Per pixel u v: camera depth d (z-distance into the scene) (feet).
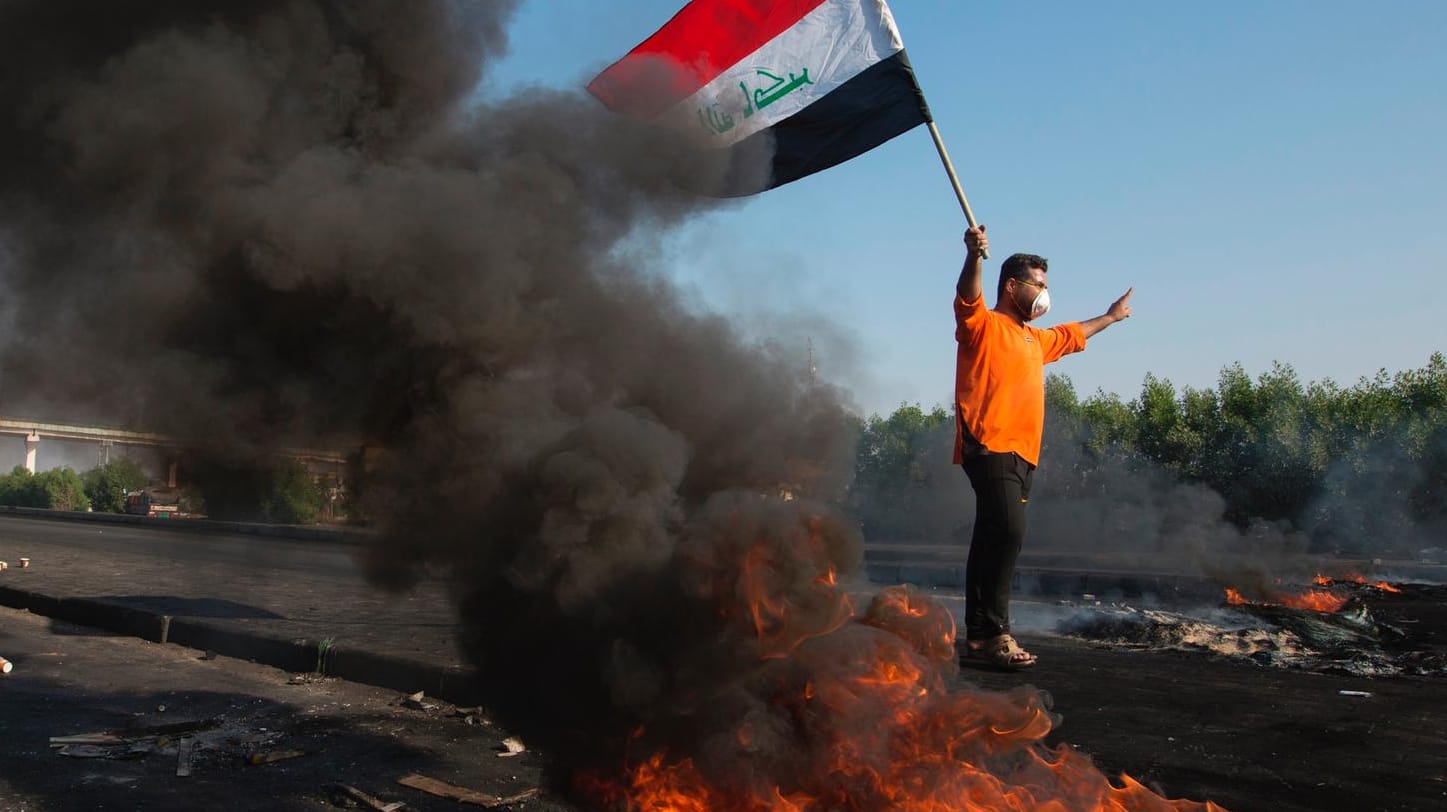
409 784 13.92
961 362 17.28
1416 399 85.87
